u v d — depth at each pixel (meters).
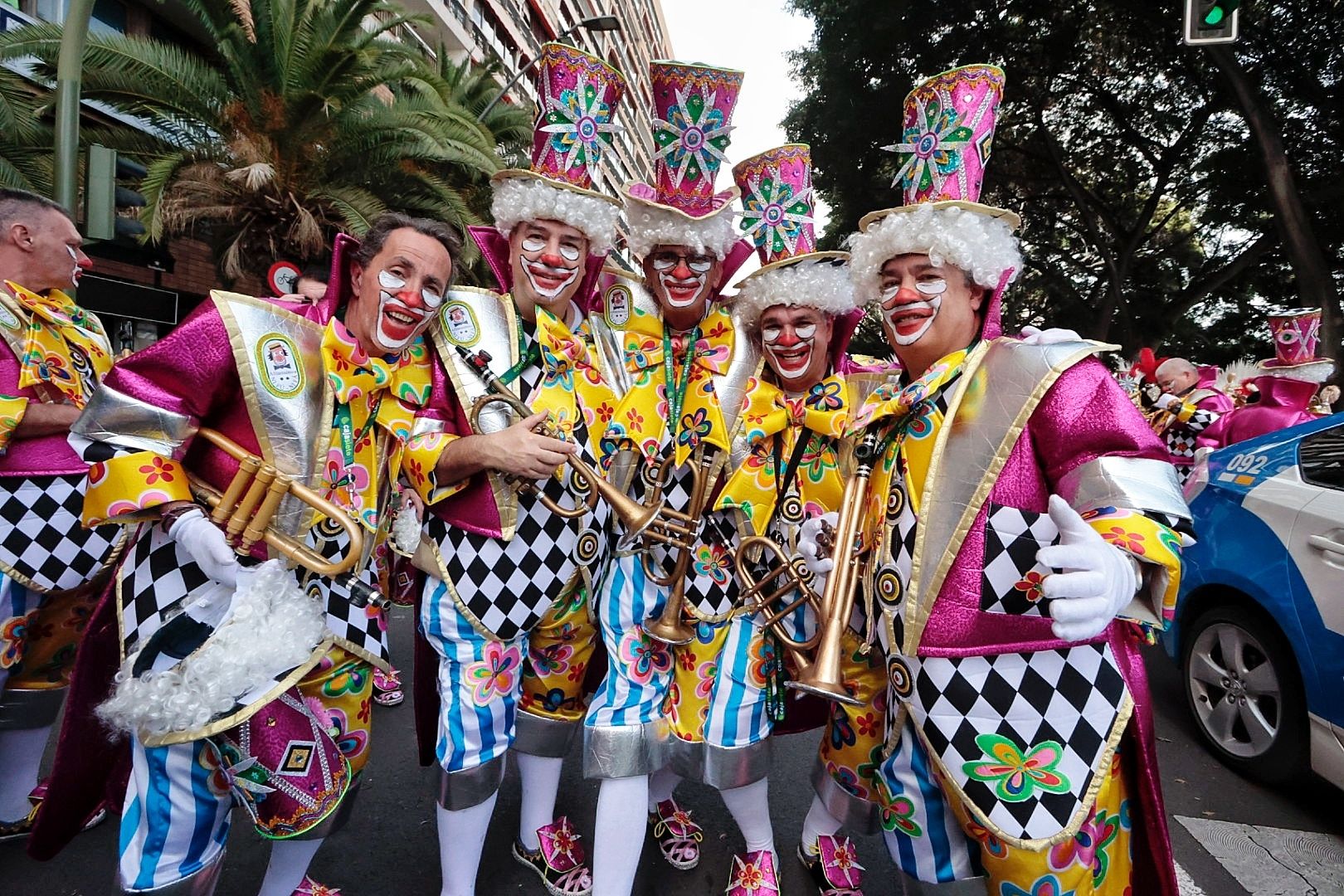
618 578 1.89
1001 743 1.23
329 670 1.56
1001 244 1.41
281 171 9.04
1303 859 2.21
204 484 1.46
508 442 1.63
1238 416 5.34
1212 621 2.88
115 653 1.57
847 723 1.77
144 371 1.38
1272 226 13.85
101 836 2.10
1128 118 14.38
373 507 1.63
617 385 1.98
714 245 2.01
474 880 1.80
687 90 2.03
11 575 1.87
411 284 1.52
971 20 12.66
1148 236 15.45
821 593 1.70
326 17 8.77
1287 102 12.36
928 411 1.38
